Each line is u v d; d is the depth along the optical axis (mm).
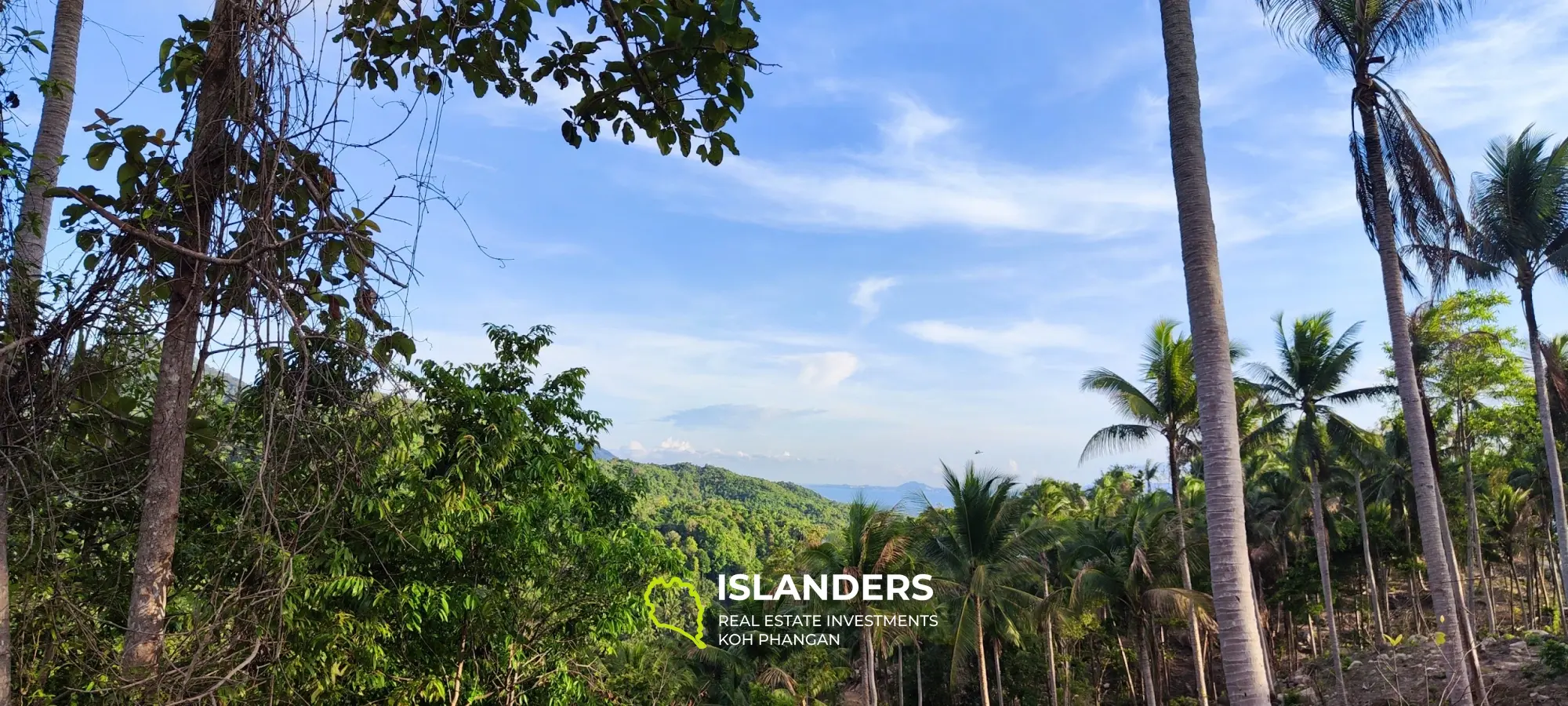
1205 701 23531
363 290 3773
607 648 10453
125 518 4555
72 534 4746
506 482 9742
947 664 34656
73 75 5668
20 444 3613
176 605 4789
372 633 7695
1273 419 25391
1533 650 23969
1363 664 30391
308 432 3770
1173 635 47375
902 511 25109
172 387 3732
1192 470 36469
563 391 10906
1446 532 21281
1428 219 13344
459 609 8906
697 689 25531
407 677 8891
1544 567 43000
